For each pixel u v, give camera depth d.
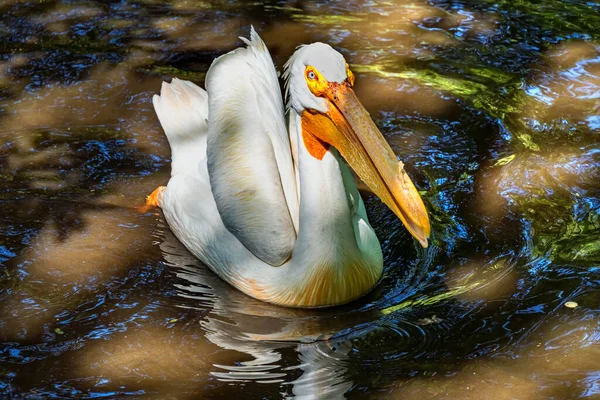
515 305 9.23
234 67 10.30
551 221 10.66
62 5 16.33
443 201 11.10
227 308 9.49
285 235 9.30
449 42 15.05
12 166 11.85
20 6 16.23
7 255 10.23
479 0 16.58
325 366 8.42
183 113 11.39
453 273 9.85
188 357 8.59
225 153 9.82
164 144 12.44
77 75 14.01
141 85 13.73
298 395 8.00
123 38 15.17
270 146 9.70
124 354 8.66
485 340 8.70
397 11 16.22
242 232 9.52
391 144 12.30
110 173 11.82
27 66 14.26
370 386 8.11
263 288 9.55
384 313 9.27
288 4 16.50
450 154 12.08
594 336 8.69
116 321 9.19
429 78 13.94
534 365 8.32
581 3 16.50
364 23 15.73
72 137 12.49
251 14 16.06
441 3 16.58
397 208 8.56
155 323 9.16
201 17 15.95
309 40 15.00
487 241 10.34
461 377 8.18
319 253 9.13
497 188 11.32
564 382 8.06
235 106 9.99
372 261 9.59
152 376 8.31
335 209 9.01
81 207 11.17
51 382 8.26
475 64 14.36
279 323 9.19
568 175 11.55
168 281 9.95
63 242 10.52
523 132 12.55
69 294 9.61
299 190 9.66
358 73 14.06
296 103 8.83
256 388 8.11
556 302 9.23
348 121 8.56
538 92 13.54
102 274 9.98
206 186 10.41
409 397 7.94
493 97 13.43
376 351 8.63
